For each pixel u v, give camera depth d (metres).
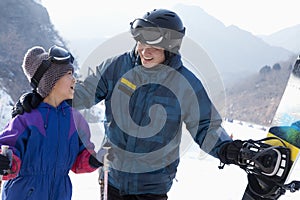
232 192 6.04
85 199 4.95
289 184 1.65
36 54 1.94
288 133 1.82
